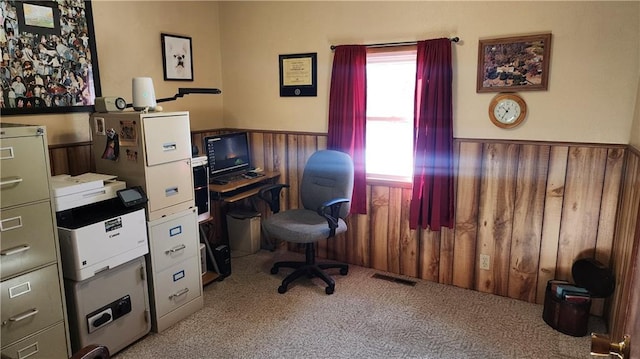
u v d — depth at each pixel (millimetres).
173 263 2621
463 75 2916
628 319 1783
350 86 3254
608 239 2645
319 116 3551
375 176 3436
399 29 3098
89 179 2262
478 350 2379
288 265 3379
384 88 3330
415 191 3100
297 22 3502
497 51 2775
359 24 3248
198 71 3697
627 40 2453
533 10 2656
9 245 1840
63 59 2615
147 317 2506
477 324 2648
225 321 2695
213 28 3826
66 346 2104
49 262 1993
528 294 2943
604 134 2584
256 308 2857
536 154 2770
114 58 2941
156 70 3285
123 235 2291
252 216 3791
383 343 2445
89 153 2803
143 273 2453
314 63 3480
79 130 2744
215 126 3957
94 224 2139
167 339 2500
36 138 1891
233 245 3934
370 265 3523
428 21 2986
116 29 2938
